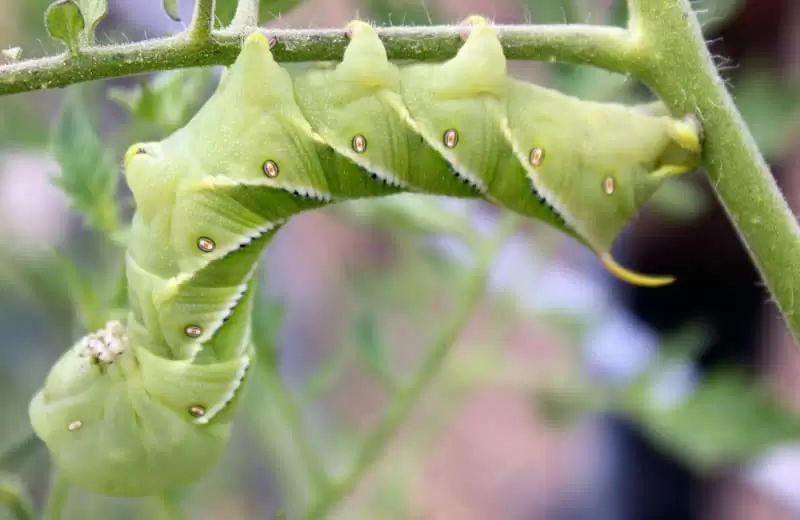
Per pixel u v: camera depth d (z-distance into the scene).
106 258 0.23
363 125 0.19
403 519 0.27
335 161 0.19
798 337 0.19
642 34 0.19
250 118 0.18
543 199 0.19
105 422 0.19
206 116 0.19
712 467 0.28
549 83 0.25
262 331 0.22
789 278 0.18
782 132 0.25
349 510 0.27
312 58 0.18
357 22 0.19
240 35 0.18
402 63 0.19
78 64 0.18
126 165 0.19
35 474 0.26
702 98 0.18
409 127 0.19
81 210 0.21
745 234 0.19
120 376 0.19
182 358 0.19
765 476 0.27
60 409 0.19
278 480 0.27
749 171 0.18
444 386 0.27
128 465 0.19
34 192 0.27
